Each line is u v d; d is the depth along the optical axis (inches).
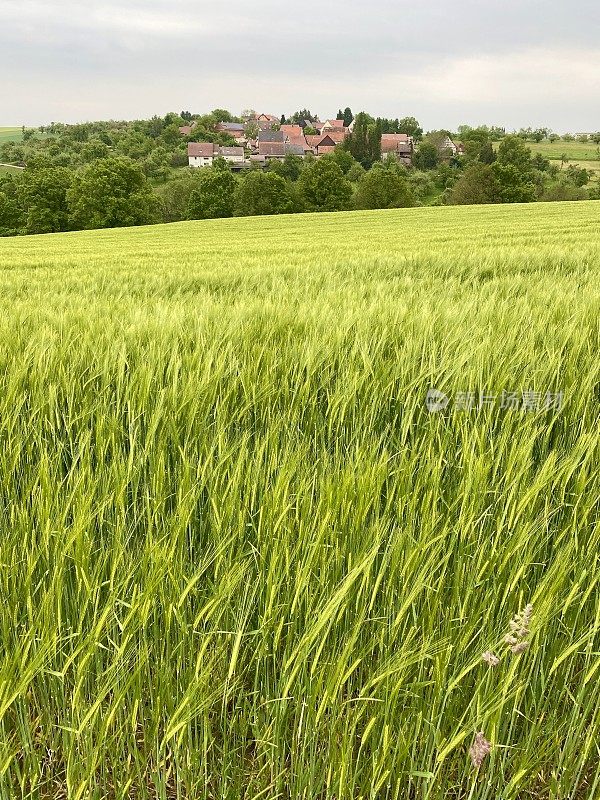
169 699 67.6
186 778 67.7
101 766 68.3
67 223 2645.2
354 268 368.8
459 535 81.6
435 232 986.7
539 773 71.5
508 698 64.7
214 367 130.6
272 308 185.2
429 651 68.5
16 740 72.4
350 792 65.2
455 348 138.6
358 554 72.2
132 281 340.5
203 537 89.1
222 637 74.8
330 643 73.7
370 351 140.0
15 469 101.6
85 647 69.2
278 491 78.3
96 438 102.4
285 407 123.0
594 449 95.7
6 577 71.5
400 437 113.1
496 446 99.5
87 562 71.2
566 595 77.6
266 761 70.7
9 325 168.2
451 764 70.4
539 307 180.9
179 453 102.6
